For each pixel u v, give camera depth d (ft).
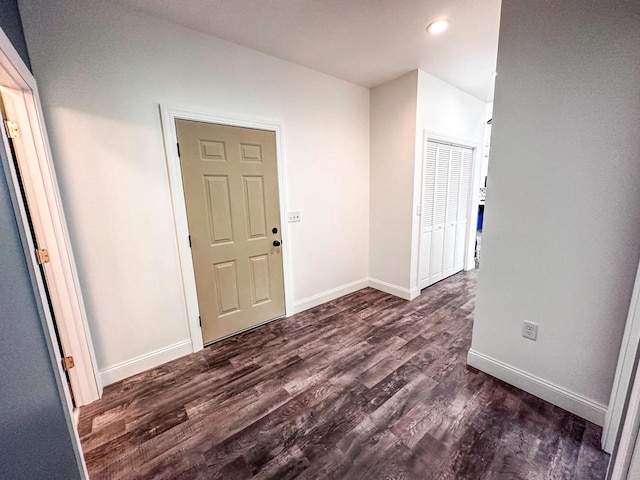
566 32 4.52
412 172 9.97
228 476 4.24
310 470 4.28
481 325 6.33
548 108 4.85
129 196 6.28
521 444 4.59
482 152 13.41
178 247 7.05
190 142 6.92
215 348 7.77
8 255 2.71
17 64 4.12
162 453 4.65
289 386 6.17
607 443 4.37
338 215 10.68
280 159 8.61
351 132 10.53
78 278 5.72
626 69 4.09
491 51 7.97
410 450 4.55
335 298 11.10
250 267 8.48
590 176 4.58
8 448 2.25
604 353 4.76
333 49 7.75
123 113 6.02
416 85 9.33
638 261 4.24
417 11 6.10
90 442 4.88
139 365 6.78
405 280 10.85
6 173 2.88
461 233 13.78
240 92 7.58
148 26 6.11
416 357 7.11
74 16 5.34
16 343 2.61
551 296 5.23
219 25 6.53
